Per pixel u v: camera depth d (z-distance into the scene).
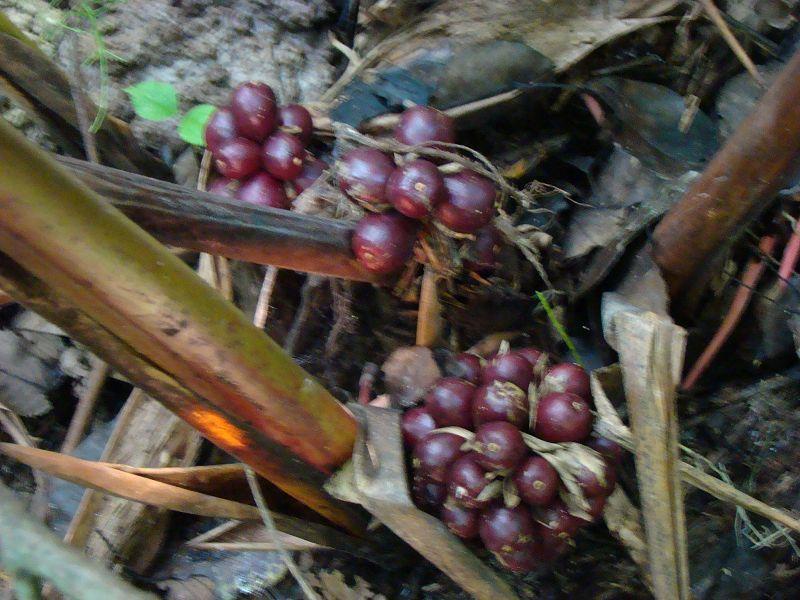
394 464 0.33
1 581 0.34
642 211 0.41
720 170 0.34
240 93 0.40
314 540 0.37
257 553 0.39
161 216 0.30
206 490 0.36
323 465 0.34
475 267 0.40
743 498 0.36
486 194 0.37
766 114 0.32
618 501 0.36
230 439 0.32
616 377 0.38
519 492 0.33
